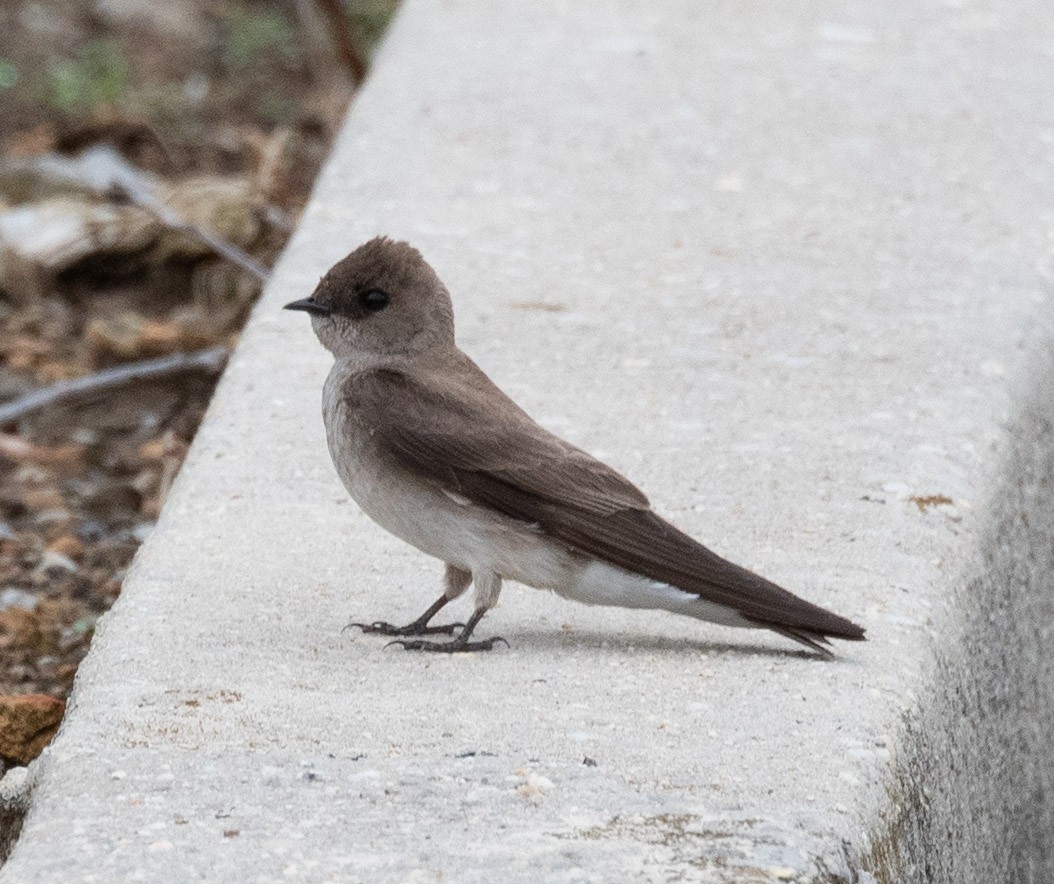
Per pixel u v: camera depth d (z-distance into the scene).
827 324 12.91
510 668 8.82
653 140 15.98
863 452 11.22
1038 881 10.95
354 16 23.23
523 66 17.41
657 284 13.52
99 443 15.65
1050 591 11.87
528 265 13.78
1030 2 19.38
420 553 10.20
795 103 16.77
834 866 7.16
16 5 24.50
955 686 9.38
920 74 17.45
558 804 7.39
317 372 12.21
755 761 7.86
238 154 21.03
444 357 9.70
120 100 21.88
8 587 13.14
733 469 11.01
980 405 11.84
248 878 6.75
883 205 14.86
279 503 10.57
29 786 7.78
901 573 9.89
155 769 7.58
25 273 17.88
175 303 17.92
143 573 9.68
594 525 9.01
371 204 14.67
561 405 11.76
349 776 7.57
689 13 18.88
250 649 8.86
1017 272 13.72
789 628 8.88
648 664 8.91
